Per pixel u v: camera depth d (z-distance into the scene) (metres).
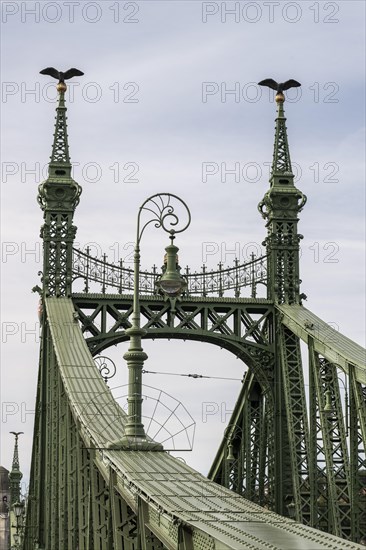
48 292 99.69
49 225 100.88
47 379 98.25
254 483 104.31
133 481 51.38
